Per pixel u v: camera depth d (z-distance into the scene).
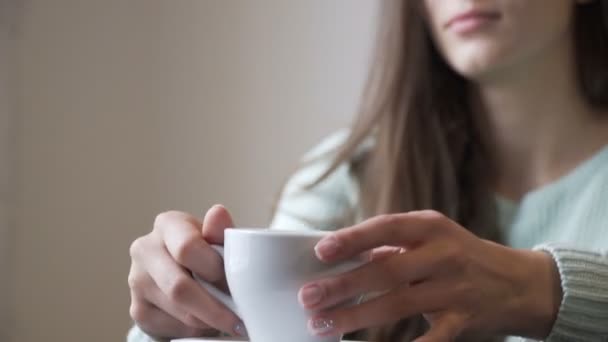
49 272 1.70
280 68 1.73
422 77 1.19
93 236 1.72
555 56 1.10
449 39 1.07
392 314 0.73
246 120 1.74
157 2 1.77
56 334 1.70
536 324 0.79
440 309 0.74
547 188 1.12
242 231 0.72
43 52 1.71
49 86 1.72
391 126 1.18
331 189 1.27
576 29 1.13
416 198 1.14
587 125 1.14
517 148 1.16
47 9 1.72
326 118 1.70
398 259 0.73
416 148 1.16
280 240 0.71
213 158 1.75
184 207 1.75
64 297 1.71
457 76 1.19
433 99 1.19
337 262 0.72
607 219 1.07
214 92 1.75
